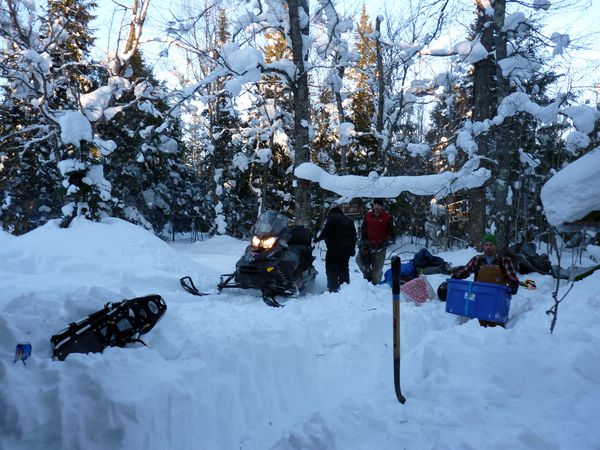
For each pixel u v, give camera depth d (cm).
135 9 1255
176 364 367
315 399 420
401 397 342
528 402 321
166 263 811
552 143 1177
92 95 1277
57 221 940
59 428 269
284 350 438
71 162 943
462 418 309
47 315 383
